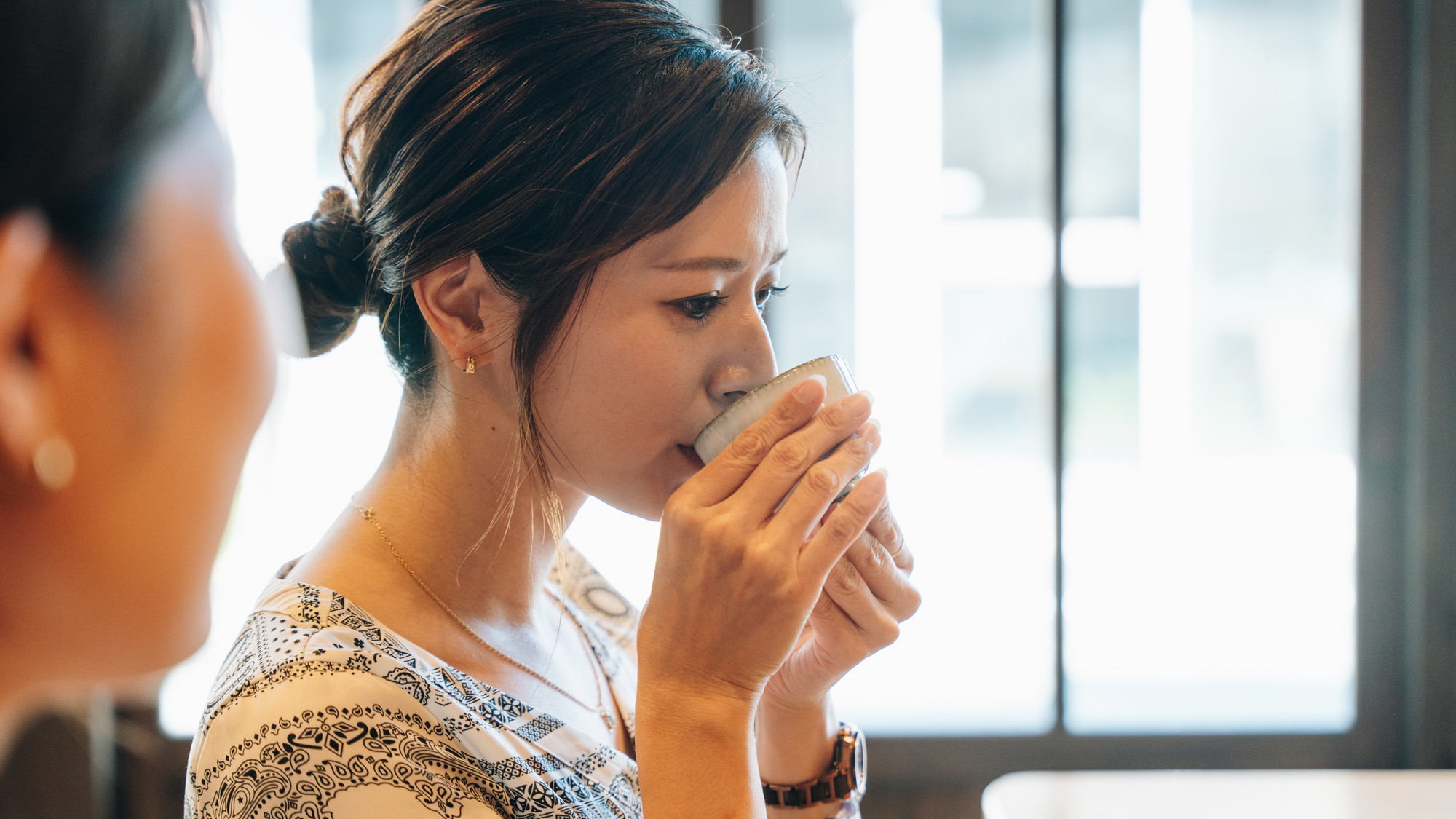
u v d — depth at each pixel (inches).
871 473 28.3
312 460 72.7
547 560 34.1
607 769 30.9
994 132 92.7
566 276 27.4
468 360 29.5
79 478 9.7
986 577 95.5
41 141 9.2
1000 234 93.7
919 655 95.7
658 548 28.6
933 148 93.0
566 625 37.2
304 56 87.7
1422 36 86.7
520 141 27.5
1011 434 95.2
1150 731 92.9
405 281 28.9
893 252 94.1
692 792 27.3
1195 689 95.0
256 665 26.5
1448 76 86.4
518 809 27.9
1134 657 95.3
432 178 28.2
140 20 10.0
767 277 31.4
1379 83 88.9
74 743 83.8
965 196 93.4
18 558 9.8
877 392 95.3
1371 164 89.5
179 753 88.0
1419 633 90.1
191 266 10.5
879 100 92.7
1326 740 92.7
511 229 27.7
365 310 32.3
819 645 35.0
